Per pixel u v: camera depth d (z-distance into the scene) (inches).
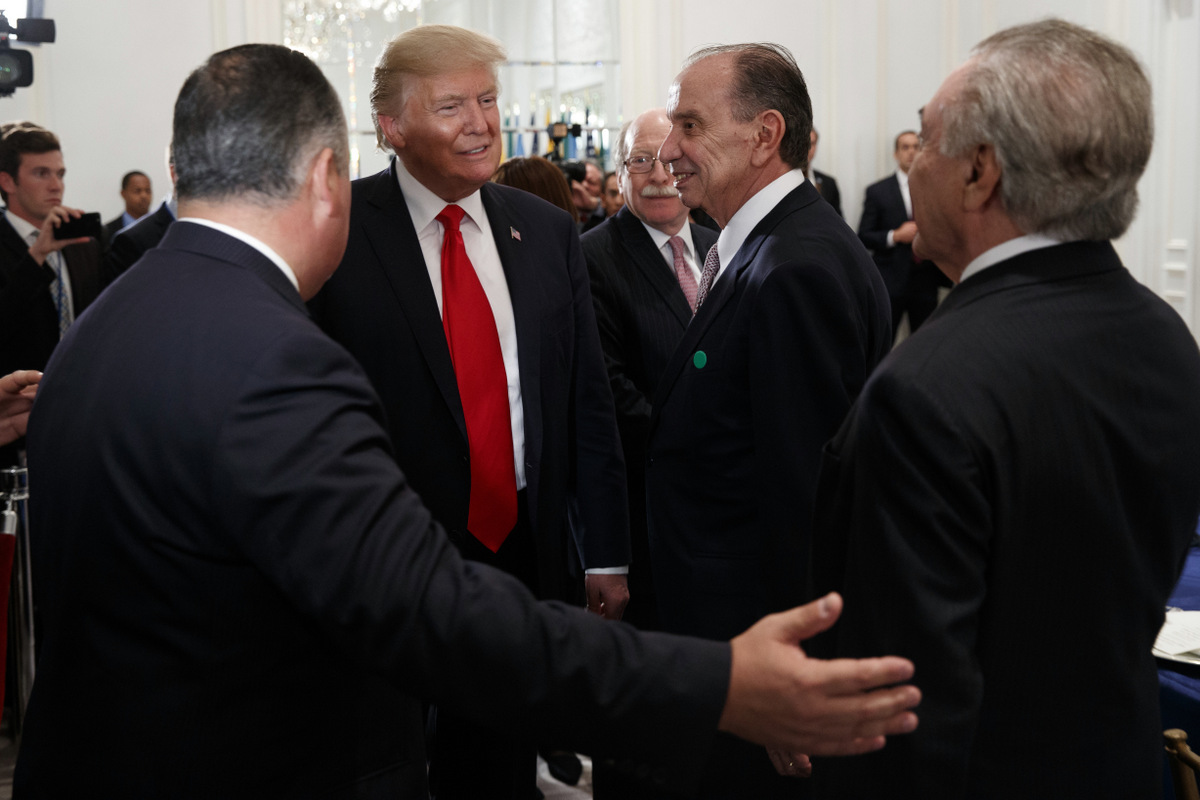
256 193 42.6
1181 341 42.8
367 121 259.3
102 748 39.4
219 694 39.0
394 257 73.5
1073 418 39.4
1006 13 268.4
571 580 96.5
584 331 83.0
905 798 38.5
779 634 36.4
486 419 75.0
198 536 37.6
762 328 64.0
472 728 80.5
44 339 131.5
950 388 38.6
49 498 40.7
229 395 37.1
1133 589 41.1
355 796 43.4
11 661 116.3
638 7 270.4
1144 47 233.9
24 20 160.2
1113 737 41.2
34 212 143.3
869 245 264.7
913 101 286.7
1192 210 226.1
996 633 40.4
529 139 271.9
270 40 247.9
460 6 263.3
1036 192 40.4
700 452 69.7
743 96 70.3
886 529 39.2
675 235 108.2
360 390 38.7
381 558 35.4
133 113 240.5
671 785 36.3
